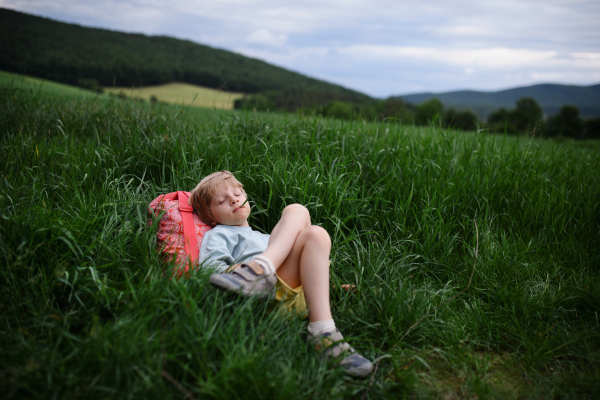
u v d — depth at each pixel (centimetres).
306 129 376
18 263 163
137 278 184
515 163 373
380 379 158
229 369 128
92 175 280
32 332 154
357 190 280
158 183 296
